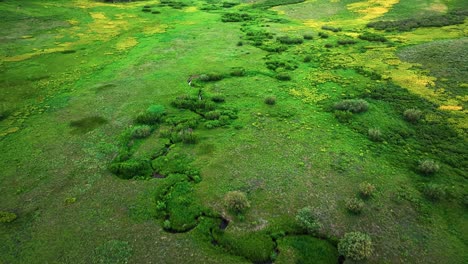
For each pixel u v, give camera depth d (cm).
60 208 2186
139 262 1805
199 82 4112
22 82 4153
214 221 2075
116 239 1950
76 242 1931
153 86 4025
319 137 2931
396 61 4509
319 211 2131
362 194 2258
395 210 2156
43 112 3438
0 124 3197
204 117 3306
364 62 4572
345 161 2605
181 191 2319
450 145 2769
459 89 3597
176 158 2673
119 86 4034
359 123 3134
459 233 2003
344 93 3753
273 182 2386
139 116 3209
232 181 2400
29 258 1836
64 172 2533
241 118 3262
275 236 1966
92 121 3256
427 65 4262
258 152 2730
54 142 2912
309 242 1928
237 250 1883
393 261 1828
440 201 2227
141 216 2117
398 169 2528
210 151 2753
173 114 3359
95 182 2430
